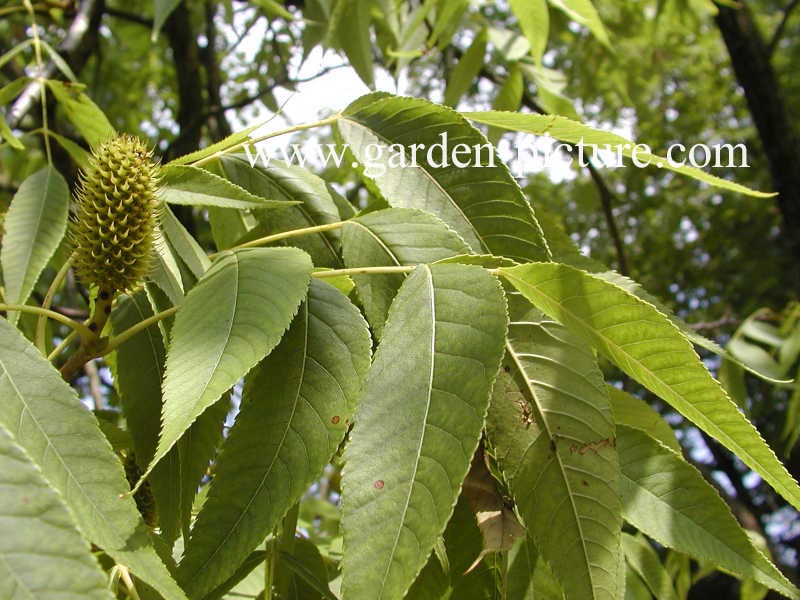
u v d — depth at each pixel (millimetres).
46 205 310
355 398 206
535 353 232
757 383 1290
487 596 259
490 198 260
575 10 502
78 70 579
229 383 183
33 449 175
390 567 168
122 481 177
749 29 1002
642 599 362
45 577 136
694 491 247
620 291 206
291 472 200
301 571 255
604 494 218
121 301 279
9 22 832
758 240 1947
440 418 183
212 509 198
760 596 561
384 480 178
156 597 226
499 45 599
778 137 990
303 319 215
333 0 572
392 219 242
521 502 220
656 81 1251
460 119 267
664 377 210
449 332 194
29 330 349
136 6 1125
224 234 330
